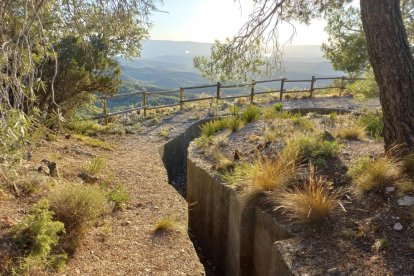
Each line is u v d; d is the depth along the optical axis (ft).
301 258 10.78
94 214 12.31
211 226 18.94
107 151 25.14
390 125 14.02
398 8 13.20
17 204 12.25
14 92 8.05
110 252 11.96
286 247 11.39
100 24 9.94
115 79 29.60
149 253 12.24
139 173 20.56
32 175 13.98
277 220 13.16
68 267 10.44
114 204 15.39
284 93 48.65
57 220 11.41
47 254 10.02
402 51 13.20
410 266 9.70
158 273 11.17
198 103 44.62
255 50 19.45
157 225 13.82
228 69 20.06
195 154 22.71
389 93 13.57
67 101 27.91
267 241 13.61
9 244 9.46
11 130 7.85
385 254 10.35
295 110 38.45
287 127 22.81
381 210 12.20
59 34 12.63
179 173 31.40
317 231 11.98
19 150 9.69
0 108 7.73
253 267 15.06
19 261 9.10
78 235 11.47
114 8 9.36
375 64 13.74
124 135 31.30
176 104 41.14
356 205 12.92
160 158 24.59
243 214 14.75
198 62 20.72
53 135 23.09
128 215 14.97
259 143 21.02
